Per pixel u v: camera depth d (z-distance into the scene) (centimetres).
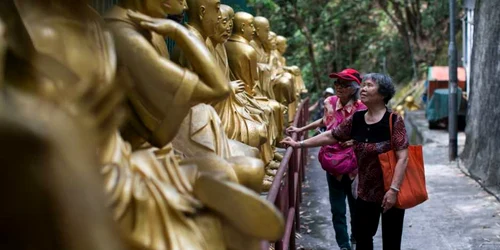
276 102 924
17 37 205
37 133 132
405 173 605
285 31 2723
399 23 3244
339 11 2916
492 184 1178
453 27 1570
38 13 312
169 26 395
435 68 2419
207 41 636
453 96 1553
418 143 2148
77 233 133
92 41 321
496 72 1257
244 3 1253
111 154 325
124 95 334
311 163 1475
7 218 131
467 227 929
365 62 3184
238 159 403
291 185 771
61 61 296
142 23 395
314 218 1002
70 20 318
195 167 369
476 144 1341
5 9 236
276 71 1091
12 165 131
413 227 930
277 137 933
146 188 330
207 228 329
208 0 621
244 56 805
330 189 780
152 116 385
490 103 1267
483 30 1359
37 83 152
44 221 132
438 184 1234
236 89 731
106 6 482
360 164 618
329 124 784
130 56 383
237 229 327
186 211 329
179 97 380
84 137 139
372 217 622
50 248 132
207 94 387
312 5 2755
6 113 132
